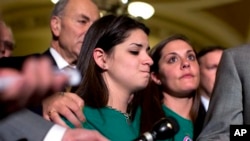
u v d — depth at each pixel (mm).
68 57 1892
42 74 351
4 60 1061
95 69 1272
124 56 1246
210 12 7664
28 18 7285
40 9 7223
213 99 1225
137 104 1386
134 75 1237
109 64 1265
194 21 7727
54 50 1920
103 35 1279
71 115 1102
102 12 4625
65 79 370
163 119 992
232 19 7715
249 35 7730
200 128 1560
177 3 7469
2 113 353
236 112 1161
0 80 342
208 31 7816
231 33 7824
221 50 2277
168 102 1585
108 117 1216
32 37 7441
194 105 1604
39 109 1100
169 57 1609
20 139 766
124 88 1263
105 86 1258
